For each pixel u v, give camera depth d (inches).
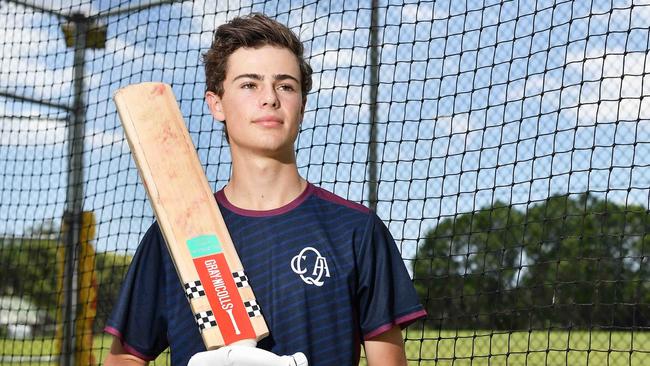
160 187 80.1
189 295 75.0
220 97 82.2
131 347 78.5
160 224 78.5
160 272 80.0
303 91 84.3
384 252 78.1
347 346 74.7
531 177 167.3
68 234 229.9
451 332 504.7
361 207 80.5
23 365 355.3
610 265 472.1
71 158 231.6
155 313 79.1
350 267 76.2
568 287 484.7
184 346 76.6
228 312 74.3
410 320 77.2
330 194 81.1
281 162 79.5
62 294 235.6
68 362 226.7
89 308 231.0
